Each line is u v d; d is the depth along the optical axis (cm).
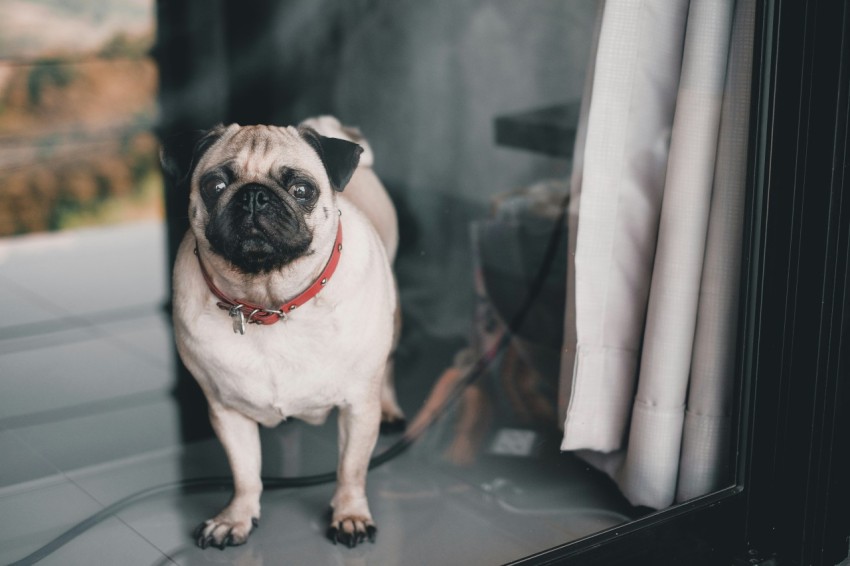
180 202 339
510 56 262
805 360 147
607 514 167
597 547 146
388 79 301
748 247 146
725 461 160
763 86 141
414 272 257
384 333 150
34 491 176
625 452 171
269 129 132
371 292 146
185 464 190
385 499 172
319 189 130
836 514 154
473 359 223
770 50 140
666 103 157
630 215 162
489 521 164
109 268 315
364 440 155
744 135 148
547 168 247
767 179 144
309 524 162
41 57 346
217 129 132
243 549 154
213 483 182
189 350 141
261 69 343
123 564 151
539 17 251
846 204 141
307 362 141
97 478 182
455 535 160
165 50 353
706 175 152
